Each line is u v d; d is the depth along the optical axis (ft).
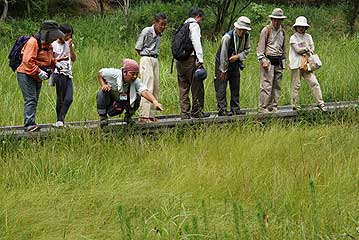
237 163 28.07
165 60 53.31
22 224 22.07
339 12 81.92
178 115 36.52
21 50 29.99
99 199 24.22
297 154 29.68
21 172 26.71
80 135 30.25
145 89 30.17
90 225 22.30
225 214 22.67
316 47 59.36
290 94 43.62
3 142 28.99
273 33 35.91
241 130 33.99
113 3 82.38
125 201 24.07
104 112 31.37
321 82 47.37
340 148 30.35
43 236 21.39
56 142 29.66
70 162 27.61
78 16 75.05
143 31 33.47
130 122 32.24
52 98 39.09
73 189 25.64
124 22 67.62
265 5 80.59
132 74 29.76
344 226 21.25
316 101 39.34
